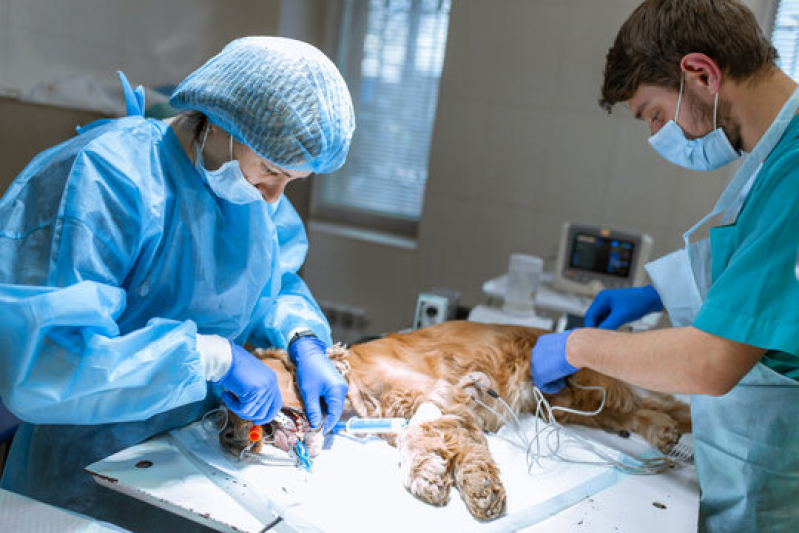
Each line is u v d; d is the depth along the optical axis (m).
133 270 1.12
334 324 4.13
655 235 3.41
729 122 1.07
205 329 1.22
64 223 0.98
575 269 2.71
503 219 3.69
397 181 4.29
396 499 1.06
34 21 2.46
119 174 1.04
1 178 1.96
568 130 3.48
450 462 1.16
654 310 1.57
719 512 1.17
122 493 1.12
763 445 1.10
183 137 1.16
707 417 1.19
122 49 2.87
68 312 0.92
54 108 2.10
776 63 1.06
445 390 1.45
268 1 3.66
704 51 1.01
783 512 1.10
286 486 1.05
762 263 0.94
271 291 1.36
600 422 1.55
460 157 3.72
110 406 0.98
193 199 1.14
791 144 0.99
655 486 1.21
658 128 1.15
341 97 1.09
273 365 1.31
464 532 0.98
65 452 1.24
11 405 0.95
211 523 0.94
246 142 1.05
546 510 1.07
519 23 3.49
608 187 3.46
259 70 1.04
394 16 4.13
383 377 1.49
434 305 2.14
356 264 4.07
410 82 4.17
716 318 0.97
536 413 1.45
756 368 1.08
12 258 0.98
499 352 1.60
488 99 3.61
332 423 1.24
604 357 1.16
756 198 1.01
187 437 1.18
